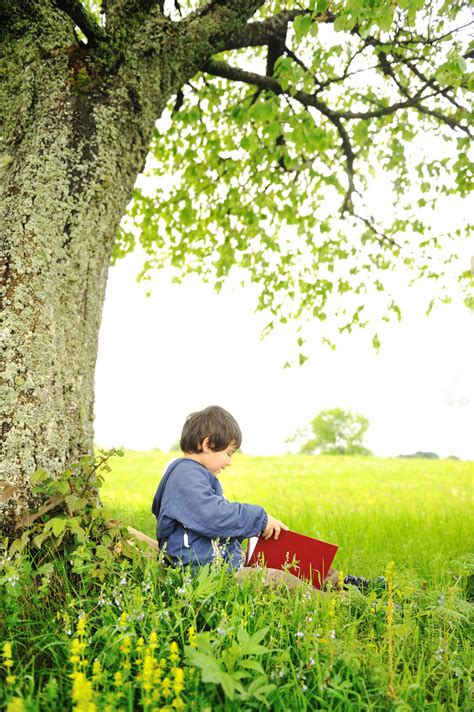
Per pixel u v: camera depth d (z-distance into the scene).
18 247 3.24
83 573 2.66
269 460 20.47
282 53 5.73
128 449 22.42
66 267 3.37
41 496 3.02
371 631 2.46
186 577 2.63
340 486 11.23
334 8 4.23
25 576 2.58
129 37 3.83
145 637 2.23
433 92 6.53
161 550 2.86
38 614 2.45
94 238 3.54
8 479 2.97
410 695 2.19
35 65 3.63
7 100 3.61
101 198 3.57
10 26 3.71
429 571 4.05
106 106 3.68
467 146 6.29
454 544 4.96
